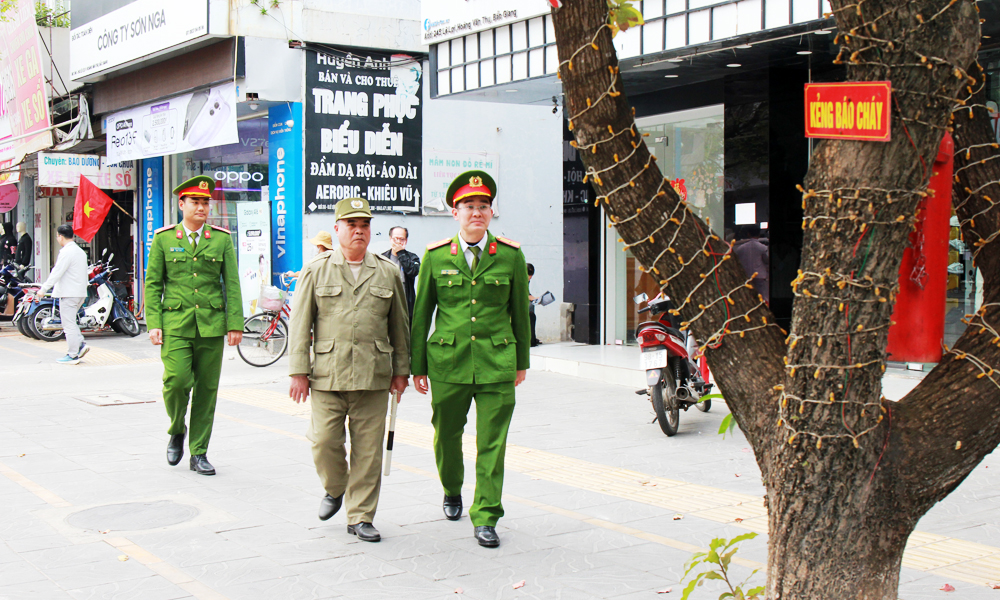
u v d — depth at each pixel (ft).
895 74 7.67
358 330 15.96
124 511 17.78
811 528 8.34
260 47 42.09
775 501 8.61
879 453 8.25
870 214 7.78
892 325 8.60
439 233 46.91
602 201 8.98
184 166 55.72
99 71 52.34
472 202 16.14
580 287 43.24
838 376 8.00
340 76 43.98
